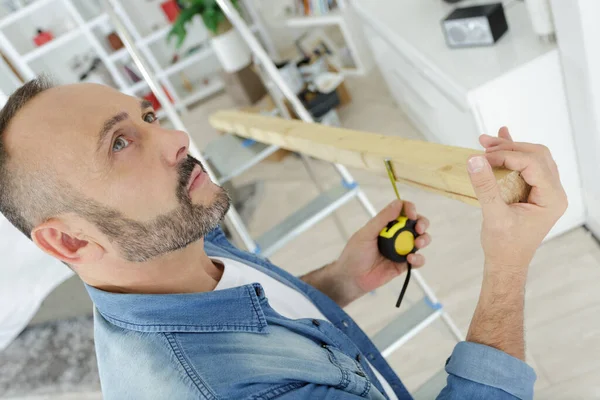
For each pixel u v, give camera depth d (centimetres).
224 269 96
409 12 249
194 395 70
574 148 192
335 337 96
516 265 77
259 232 290
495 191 70
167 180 80
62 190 75
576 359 176
